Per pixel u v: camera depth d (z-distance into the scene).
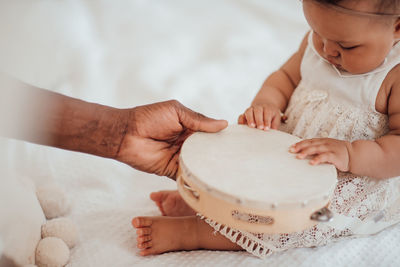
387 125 1.00
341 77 1.02
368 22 0.85
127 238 0.99
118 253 0.94
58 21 1.80
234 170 0.79
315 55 1.09
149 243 0.95
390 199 1.01
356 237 1.01
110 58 1.72
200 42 1.90
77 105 0.89
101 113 0.91
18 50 1.42
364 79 0.98
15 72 1.32
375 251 0.97
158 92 1.54
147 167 0.98
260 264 0.91
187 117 0.93
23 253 0.83
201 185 0.75
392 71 0.95
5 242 0.79
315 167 0.82
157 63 1.72
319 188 0.75
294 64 1.21
